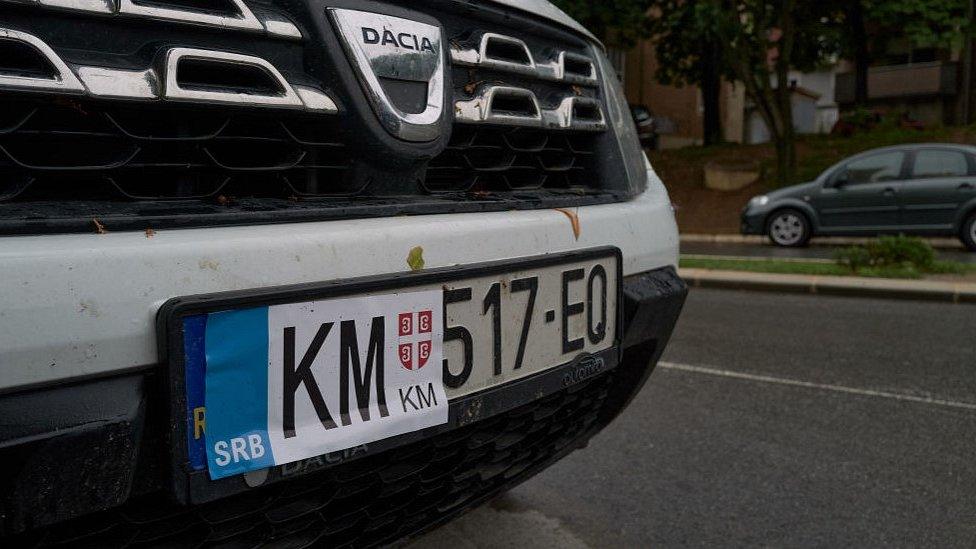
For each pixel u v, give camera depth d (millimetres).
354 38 1498
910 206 11375
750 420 3986
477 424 1673
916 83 26922
